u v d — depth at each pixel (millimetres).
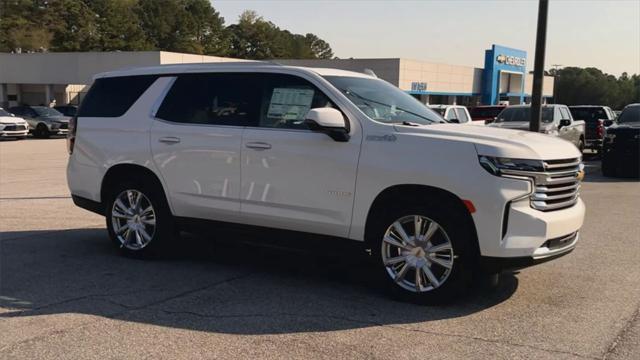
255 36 118750
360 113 5598
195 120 6480
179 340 4570
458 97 62469
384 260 5465
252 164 6004
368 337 4637
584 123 20641
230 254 7215
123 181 6930
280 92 6039
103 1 92312
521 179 4973
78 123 7270
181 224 6648
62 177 14281
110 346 4457
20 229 8539
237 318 5043
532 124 12664
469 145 5066
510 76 67625
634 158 15180
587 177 15625
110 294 5660
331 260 6938
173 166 6531
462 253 5117
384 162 5332
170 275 6309
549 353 4348
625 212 10227
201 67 6617
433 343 4523
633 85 139250
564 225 5184
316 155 5648
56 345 4473
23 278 6168
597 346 4473
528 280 6145
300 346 4465
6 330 4766
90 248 7457
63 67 48000
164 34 105875
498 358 4266
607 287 5934
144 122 6785
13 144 26641
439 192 5164
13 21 81750
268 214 5969
